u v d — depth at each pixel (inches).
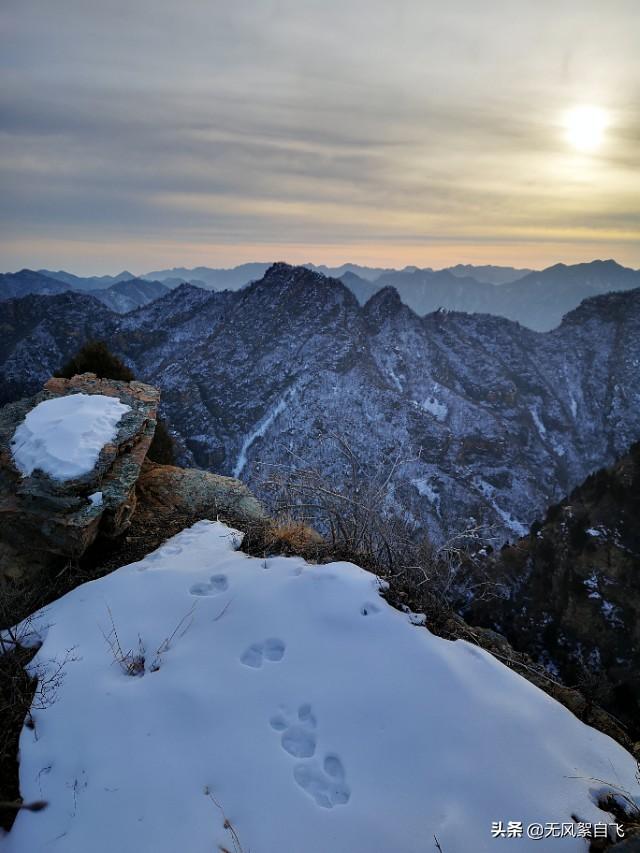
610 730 169.9
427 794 124.2
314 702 148.3
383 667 159.0
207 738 137.2
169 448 695.7
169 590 199.3
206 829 114.7
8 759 136.9
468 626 232.2
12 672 163.6
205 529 273.1
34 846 113.7
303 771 129.9
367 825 116.0
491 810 120.8
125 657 165.9
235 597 191.2
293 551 246.2
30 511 234.8
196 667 160.2
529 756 135.0
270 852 110.0
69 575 231.3
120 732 139.3
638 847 106.0
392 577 217.8
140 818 117.6
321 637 170.4
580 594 1486.2
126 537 268.4
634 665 1285.7
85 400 311.1
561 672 1355.8
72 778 128.5
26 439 270.8
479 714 145.4
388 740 137.7
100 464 257.0
